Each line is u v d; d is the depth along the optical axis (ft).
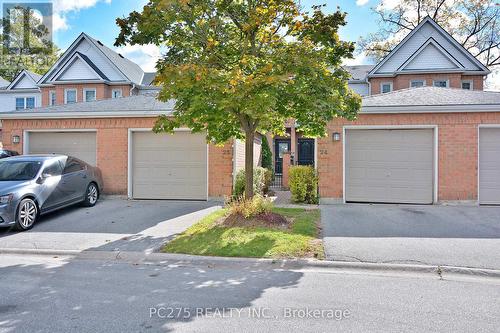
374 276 16.20
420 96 36.22
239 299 13.38
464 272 16.39
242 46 23.68
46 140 39.45
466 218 27.27
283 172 51.62
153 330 10.91
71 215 29.43
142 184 37.91
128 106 38.81
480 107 32.35
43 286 14.96
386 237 21.83
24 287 14.84
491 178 33.14
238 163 39.40
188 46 23.98
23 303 13.11
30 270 17.28
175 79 19.66
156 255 19.17
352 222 25.96
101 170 38.01
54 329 10.99
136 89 81.56
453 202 33.27
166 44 23.84
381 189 34.47
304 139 67.15
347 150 34.86
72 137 39.14
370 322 11.39
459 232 23.07
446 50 67.56
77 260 19.15
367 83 74.69
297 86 21.50
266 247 19.52
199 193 37.04
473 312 12.16
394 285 14.94
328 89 21.48
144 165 37.91
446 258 17.88
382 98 36.42
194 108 20.85
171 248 20.01
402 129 34.14
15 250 20.49
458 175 33.19
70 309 12.52
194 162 37.17
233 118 25.67
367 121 34.27
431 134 33.76
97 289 14.55
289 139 68.23
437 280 15.65
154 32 22.43
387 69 71.92
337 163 34.55
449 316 11.83
